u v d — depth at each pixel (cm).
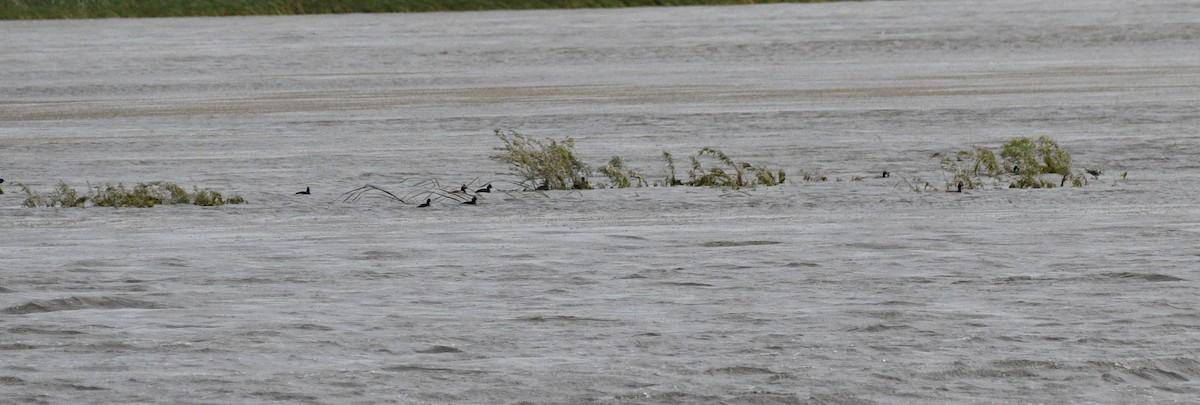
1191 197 5344
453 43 19912
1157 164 6800
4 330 2619
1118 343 2439
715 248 3809
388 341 2509
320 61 17238
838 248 3775
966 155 7075
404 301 2983
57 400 2066
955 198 5362
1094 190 5603
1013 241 3878
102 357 2375
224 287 3206
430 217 4956
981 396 2077
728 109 10588
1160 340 2462
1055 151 6712
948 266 3416
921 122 9375
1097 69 13975
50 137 9362
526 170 6669
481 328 2636
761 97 11688
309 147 8369
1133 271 3272
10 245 4150
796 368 2255
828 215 4816
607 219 4775
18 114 11375
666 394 2089
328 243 4012
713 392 2100
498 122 9888
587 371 2247
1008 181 6200
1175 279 3162
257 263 3594
